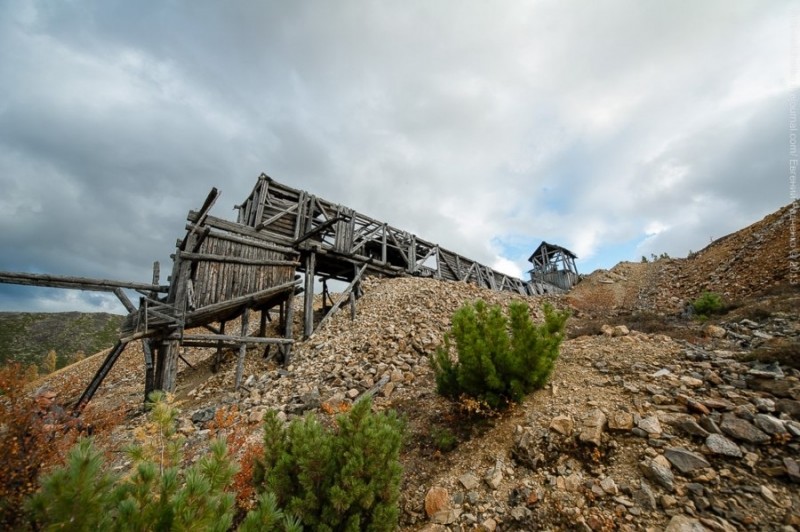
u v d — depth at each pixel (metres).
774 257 12.09
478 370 5.20
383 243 19.48
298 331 15.71
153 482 2.45
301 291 15.06
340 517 3.40
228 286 11.45
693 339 6.97
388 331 11.86
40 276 8.44
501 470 4.16
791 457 3.21
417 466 4.75
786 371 4.49
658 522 3.02
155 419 3.63
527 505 3.61
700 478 3.27
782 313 7.43
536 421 4.69
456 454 4.76
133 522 2.03
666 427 3.98
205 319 11.58
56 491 1.91
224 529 2.16
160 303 9.73
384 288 17.22
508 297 18.75
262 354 13.31
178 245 10.88
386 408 6.77
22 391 4.00
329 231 16.83
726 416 3.83
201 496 2.20
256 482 3.93
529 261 41.78
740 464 3.31
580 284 23.72
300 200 15.62
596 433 4.08
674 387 4.71
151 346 10.52
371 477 3.54
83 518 1.92
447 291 16.92
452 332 6.07
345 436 3.84
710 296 10.30
